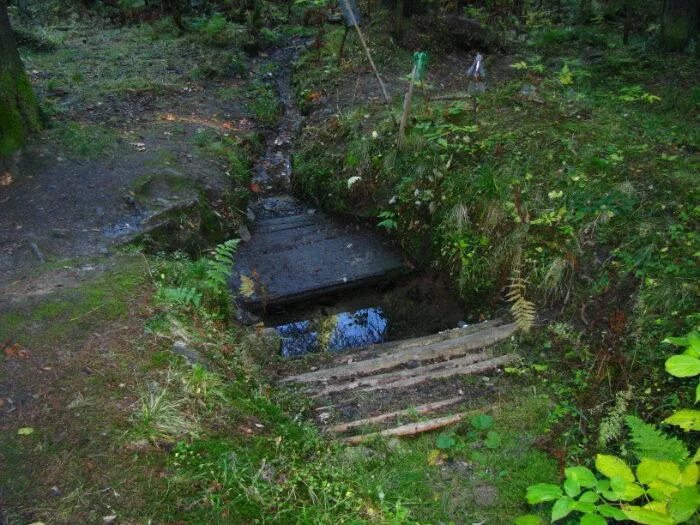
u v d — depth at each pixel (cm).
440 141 586
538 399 350
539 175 519
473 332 432
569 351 385
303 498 275
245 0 1177
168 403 309
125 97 798
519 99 671
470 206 528
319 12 1178
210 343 380
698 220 429
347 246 599
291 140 795
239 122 802
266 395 361
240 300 518
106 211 525
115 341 352
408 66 870
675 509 207
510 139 572
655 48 856
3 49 576
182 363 341
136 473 272
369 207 620
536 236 470
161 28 1135
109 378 323
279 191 708
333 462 303
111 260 445
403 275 566
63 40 1060
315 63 930
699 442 296
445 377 381
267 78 962
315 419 351
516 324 421
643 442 262
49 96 773
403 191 587
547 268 445
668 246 412
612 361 357
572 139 561
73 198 537
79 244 475
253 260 575
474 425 333
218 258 445
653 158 514
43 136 620
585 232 450
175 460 281
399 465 310
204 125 753
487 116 635
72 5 1246
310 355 438
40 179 559
